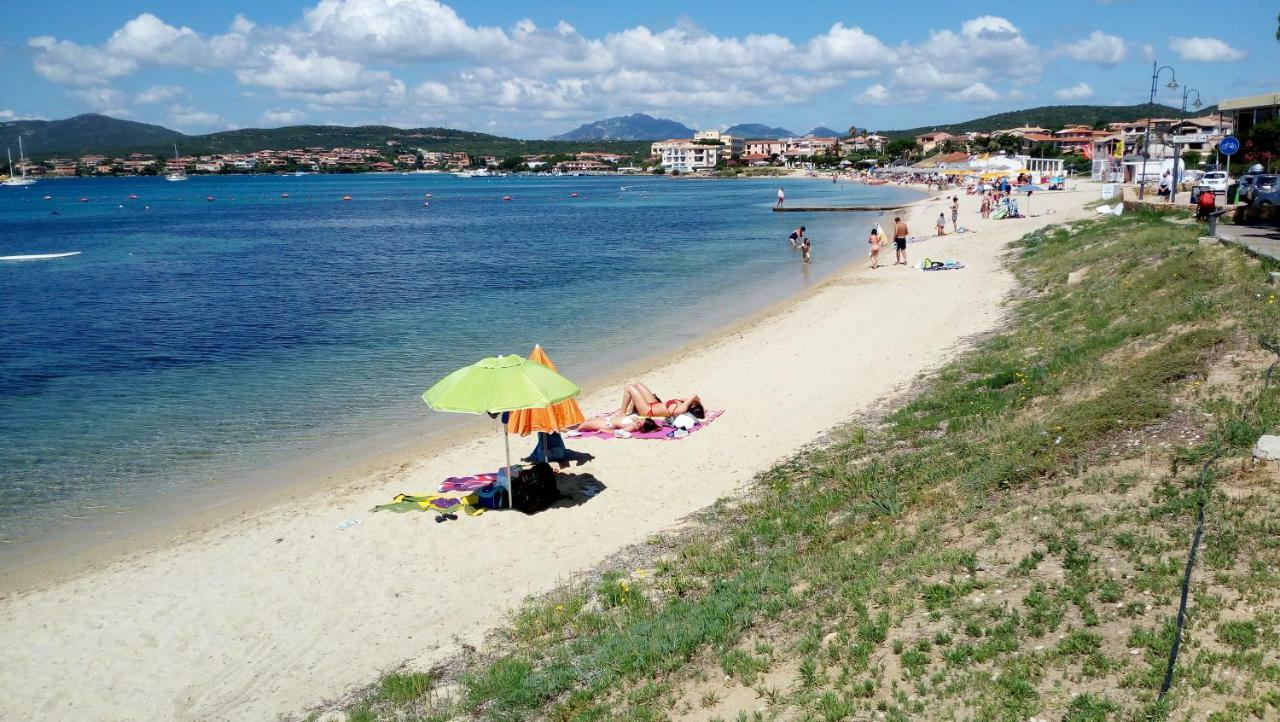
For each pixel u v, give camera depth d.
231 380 21.25
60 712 8.35
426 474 14.45
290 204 134.12
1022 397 13.32
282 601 10.34
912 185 132.25
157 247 62.09
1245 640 5.95
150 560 11.54
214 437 16.75
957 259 36.00
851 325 23.92
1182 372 11.41
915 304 26.03
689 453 14.63
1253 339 11.75
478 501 12.86
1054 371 14.20
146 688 8.70
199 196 170.38
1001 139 178.62
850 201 101.44
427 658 8.89
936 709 5.93
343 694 8.38
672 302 31.70
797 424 15.49
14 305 34.16
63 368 22.75
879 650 6.86
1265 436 8.62
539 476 12.74
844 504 11.00
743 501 12.15
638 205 114.38
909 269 34.34
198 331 27.97
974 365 16.59
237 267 47.78
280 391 20.11
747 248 51.09
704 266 42.69
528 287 36.81
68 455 15.74
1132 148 77.88
